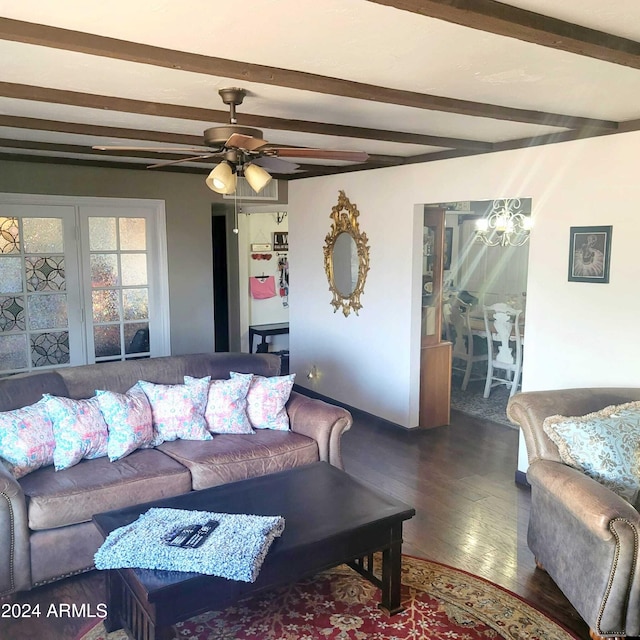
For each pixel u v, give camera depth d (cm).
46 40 187
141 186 584
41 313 556
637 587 236
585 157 353
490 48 209
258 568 219
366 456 460
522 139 388
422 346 516
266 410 386
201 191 618
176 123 348
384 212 511
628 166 332
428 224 507
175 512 256
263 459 345
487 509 370
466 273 869
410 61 225
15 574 274
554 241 375
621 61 205
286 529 246
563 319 373
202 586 215
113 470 313
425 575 297
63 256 559
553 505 280
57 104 286
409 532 340
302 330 641
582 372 365
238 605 276
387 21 184
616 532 233
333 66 231
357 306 554
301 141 408
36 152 474
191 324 630
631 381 341
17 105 299
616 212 340
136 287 600
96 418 332
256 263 793
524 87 262
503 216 583
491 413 575
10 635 254
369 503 272
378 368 536
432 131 368
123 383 373
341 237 568
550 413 303
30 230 541
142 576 213
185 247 616
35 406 325
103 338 589
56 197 542
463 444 488
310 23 185
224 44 205
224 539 229
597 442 280
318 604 278
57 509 281
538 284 386
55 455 314
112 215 578
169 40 200
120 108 288
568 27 183
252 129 278
